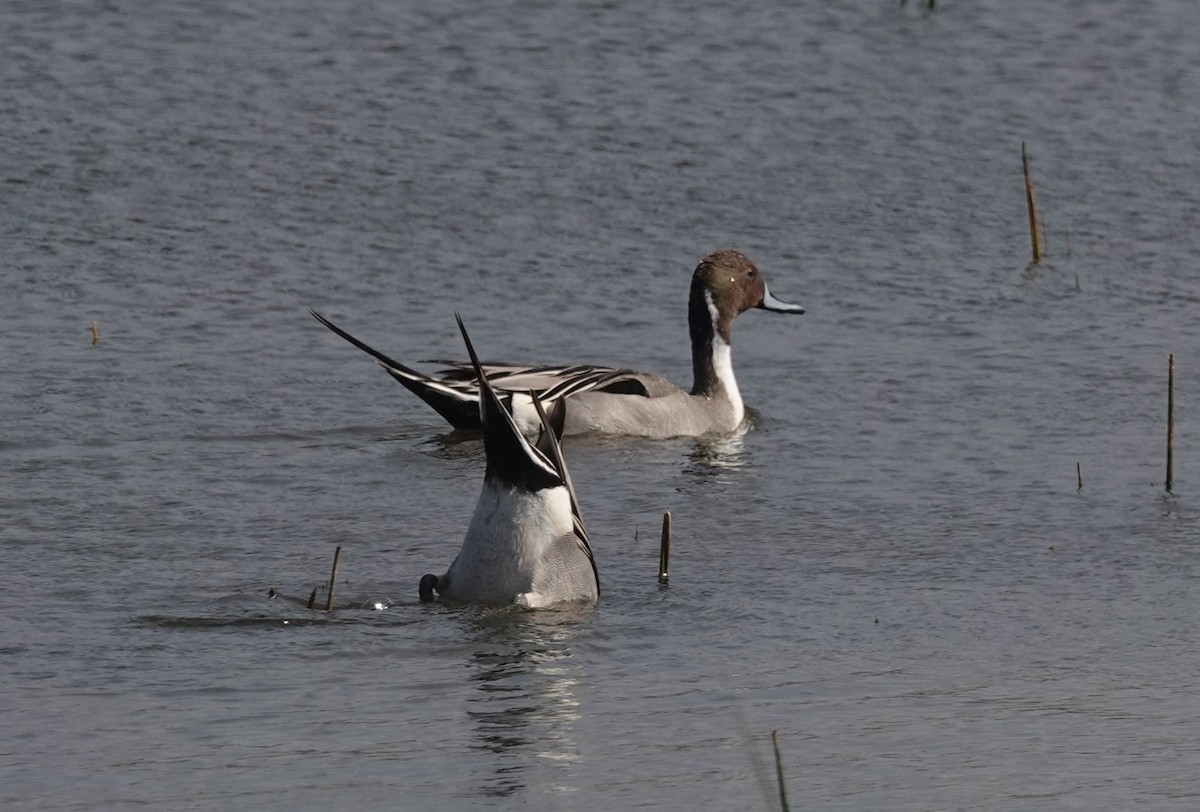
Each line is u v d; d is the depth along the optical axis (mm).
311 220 21688
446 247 21156
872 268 21047
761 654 11234
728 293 17766
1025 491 14602
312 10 28750
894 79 26672
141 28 27672
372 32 27875
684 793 9180
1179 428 16250
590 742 9836
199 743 9750
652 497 14828
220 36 27500
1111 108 25859
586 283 20422
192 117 24469
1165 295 20344
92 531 13359
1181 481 14781
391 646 11234
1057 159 24172
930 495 14570
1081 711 10336
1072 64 27344
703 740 9875
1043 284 20656
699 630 11641
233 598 12023
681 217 22172
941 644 11422
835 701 10477
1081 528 13711
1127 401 17031
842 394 17547
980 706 10406
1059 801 9086
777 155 24016
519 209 22203
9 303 19047
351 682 10672
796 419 16922
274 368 17719
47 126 23906
